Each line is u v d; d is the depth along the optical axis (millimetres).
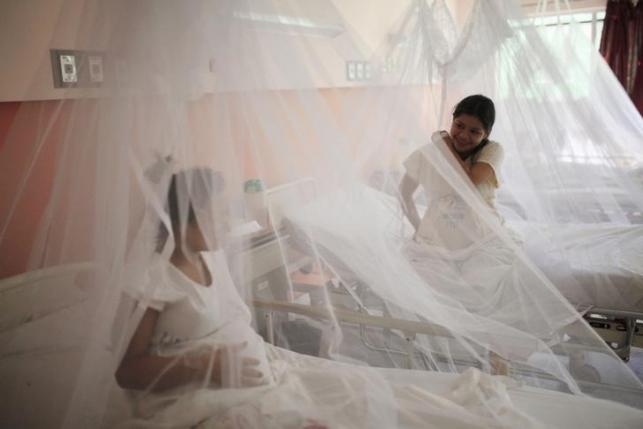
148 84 1199
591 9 4785
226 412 1217
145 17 1190
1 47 1633
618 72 4699
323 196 1603
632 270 2035
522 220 2354
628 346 2014
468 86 2506
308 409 1263
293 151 1471
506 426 1231
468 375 1436
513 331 1604
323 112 1493
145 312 1181
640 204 2406
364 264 1660
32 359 1243
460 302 1766
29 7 1681
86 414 1126
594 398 1393
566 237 2279
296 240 1667
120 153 1177
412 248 1957
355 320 1661
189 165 1223
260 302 1686
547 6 2844
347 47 1641
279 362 1479
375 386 1359
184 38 1212
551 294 1732
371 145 1791
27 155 1521
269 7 1341
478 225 1950
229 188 1281
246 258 1393
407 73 2232
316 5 1487
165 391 1206
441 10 2713
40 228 1308
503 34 2367
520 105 2367
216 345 1241
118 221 1178
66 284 1246
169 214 1180
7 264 1557
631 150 2561
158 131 1202
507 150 2395
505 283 1794
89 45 1220
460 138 2092
